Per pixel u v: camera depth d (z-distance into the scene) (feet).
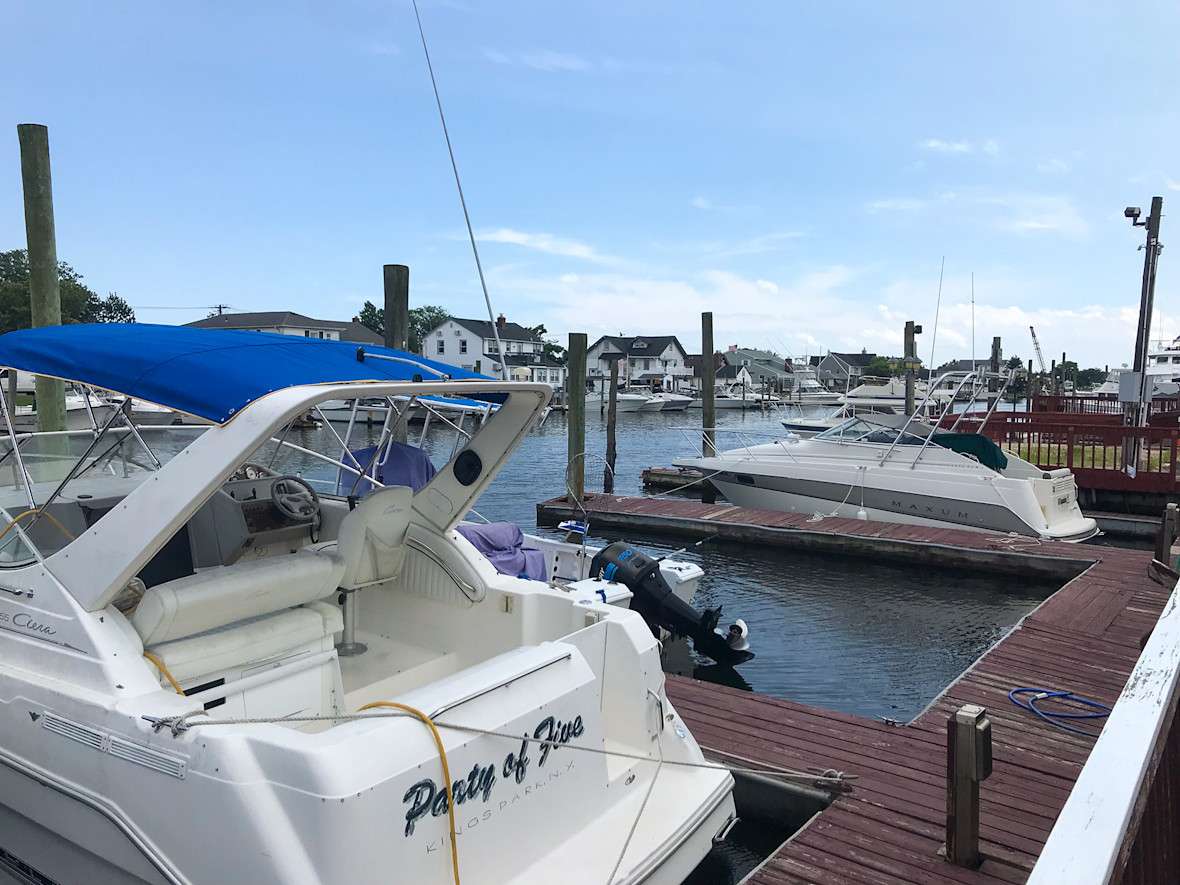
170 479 8.59
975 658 24.90
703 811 10.23
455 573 12.92
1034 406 77.10
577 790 9.43
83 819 8.73
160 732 7.98
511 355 190.90
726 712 17.42
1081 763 14.93
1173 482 45.19
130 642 9.07
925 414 44.93
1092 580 28.50
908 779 14.43
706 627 22.40
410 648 13.24
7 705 9.43
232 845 7.34
